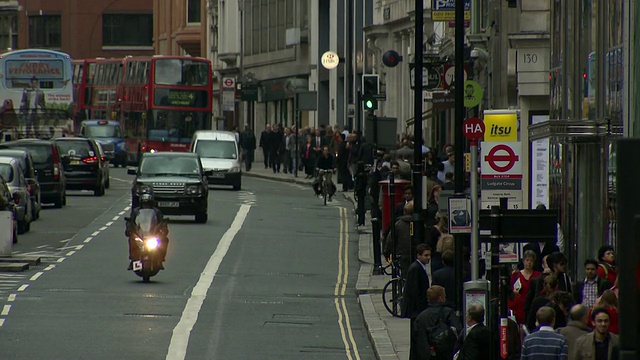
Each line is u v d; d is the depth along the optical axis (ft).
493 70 352.08
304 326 210.38
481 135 184.75
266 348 186.29
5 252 282.97
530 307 159.02
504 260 149.18
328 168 463.83
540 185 282.97
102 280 258.57
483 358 132.67
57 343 182.60
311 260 304.50
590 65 238.48
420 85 227.40
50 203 443.32
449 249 179.83
